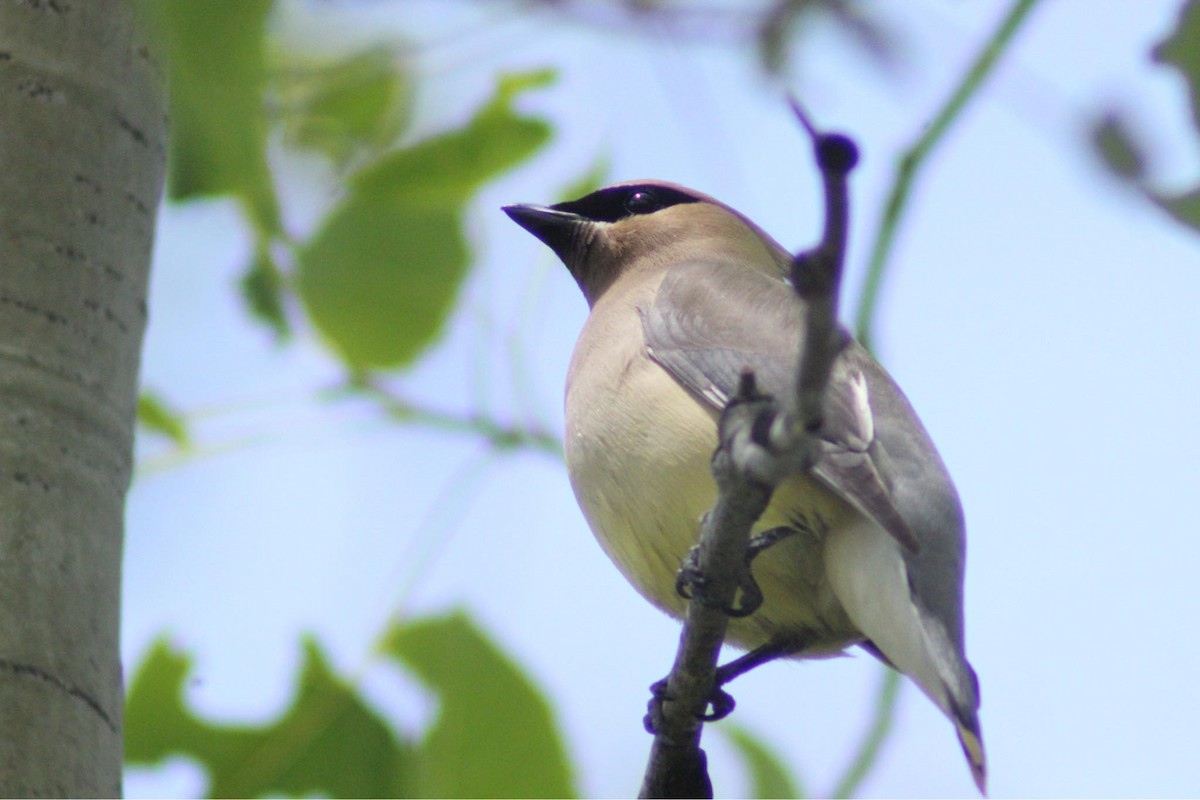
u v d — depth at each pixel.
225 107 6.77
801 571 9.34
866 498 8.71
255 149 7.00
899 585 8.70
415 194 9.70
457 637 9.91
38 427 7.01
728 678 9.85
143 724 9.85
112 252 7.48
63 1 7.63
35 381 7.07
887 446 9.52
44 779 6.49
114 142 7.60
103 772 6.77
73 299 7.28
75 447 7.09
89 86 7.57
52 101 7.48
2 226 7.25
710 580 7.03
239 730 9.87
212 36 6.59
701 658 7.58
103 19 7.68
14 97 7.45
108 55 7.66
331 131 9.41
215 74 6.70
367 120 9.44
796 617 9.72
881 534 8.88
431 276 9.91
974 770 8.06
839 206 4.80
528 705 9.90
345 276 9.79
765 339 9.94
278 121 8.95
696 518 9.50
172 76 6.82
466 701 9.90
